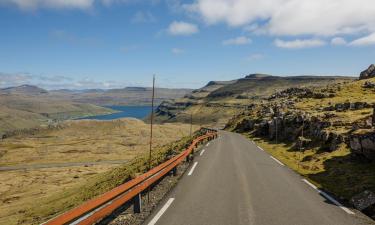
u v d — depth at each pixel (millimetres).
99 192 27328
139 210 11500
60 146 154875
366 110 49438
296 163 27500
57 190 69875
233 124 120562
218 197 13898
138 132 168125
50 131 193000
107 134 173625
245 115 125250
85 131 187750
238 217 10930
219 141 53531
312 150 34219
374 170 19344
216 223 10227
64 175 96750
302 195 14562
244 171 21500
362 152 22141
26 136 189125
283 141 49719
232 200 13375
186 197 13867
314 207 12469
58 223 6602
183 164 25156
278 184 17141
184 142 46312
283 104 94812
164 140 154750
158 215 11055
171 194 14477
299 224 10336
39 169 112375
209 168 22750
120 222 10422
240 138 63969
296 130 47500
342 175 19875
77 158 133000
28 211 40812
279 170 22328
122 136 165000
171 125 188000
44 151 146500
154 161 29938
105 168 105750
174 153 27672
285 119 54062
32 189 78062
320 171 22469
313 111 58562
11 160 134000
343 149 28656
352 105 55156
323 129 37812
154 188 15914
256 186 16484
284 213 11539
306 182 17859
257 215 11203
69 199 38031
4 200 67250
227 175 19797
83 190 41844
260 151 37219
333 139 31781
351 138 23766
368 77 118188
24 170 111688
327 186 17562
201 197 13883
